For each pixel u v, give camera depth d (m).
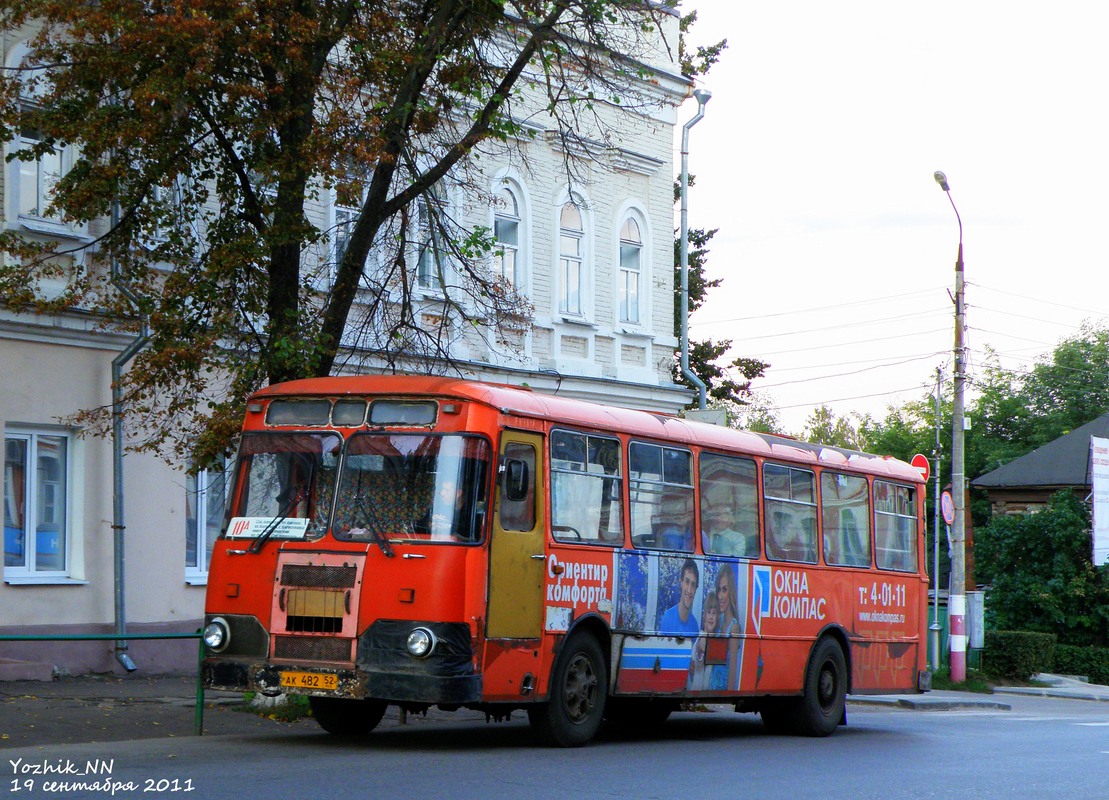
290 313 15.29
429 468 12.31
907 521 19.95
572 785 10.79
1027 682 34.78
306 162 15.05
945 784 12.08
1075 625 38.62
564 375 26.89
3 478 18.16
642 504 14.61
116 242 16.34
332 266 19.42
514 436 12.78
